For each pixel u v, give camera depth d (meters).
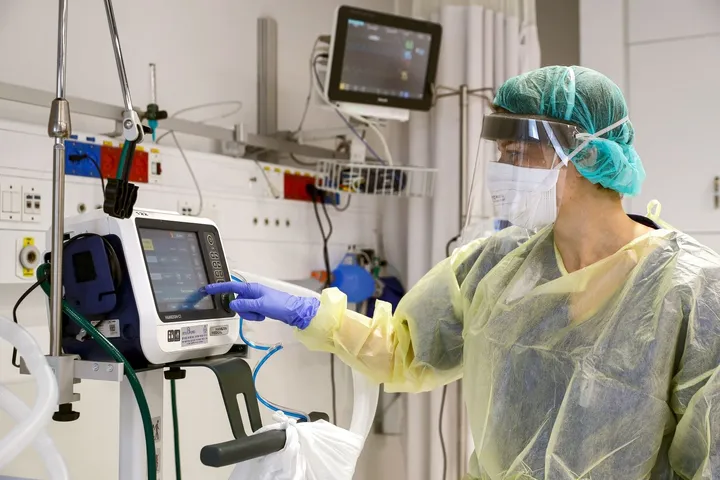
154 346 1.27
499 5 2.87
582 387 1.27
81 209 1.87
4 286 1.79
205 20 2.49
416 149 2.89
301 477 1.26
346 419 3.00
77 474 1.92
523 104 1.39
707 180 2.82
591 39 3.01
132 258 1.28
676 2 2.88
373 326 1.61
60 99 1.25
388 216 3.13
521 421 1.35
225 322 1.45
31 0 1.94
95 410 1.97
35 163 1.77
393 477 3.13
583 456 1.26
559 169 1.33
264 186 2.47
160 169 2.08
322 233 2.75
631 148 1.38
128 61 2.21
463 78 2.83
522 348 1.36
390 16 2.49
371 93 2.52
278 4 2.81
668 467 1.30
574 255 1.38
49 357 1.24
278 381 2.61
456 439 2.85
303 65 2.93
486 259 1.56
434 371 1.62
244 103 2.65
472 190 2.22
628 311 1.27
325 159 2.70
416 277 2.92
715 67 2.81
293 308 1.52
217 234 1.54
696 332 1.20
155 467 1.27
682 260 1.26
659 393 1.23
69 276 1.32
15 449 1.11
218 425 2.37
